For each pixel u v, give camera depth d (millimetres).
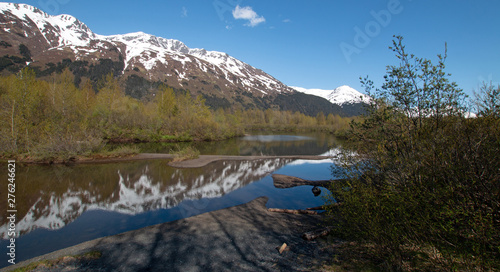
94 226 9711
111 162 24234
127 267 6266
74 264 6457
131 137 42969
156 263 6457
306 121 117938
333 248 6703
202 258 6699
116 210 11531
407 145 5758
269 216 10547
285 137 68688
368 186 6086
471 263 3848
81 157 24516
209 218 10289
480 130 4215
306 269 5781
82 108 40844
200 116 55812
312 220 9852
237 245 7504
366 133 7156
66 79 44594
